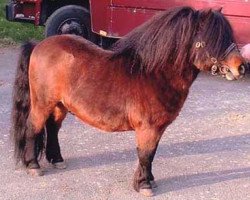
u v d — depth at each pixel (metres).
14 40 8.18
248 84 6.29
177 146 4.24
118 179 3.60
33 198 3.31
